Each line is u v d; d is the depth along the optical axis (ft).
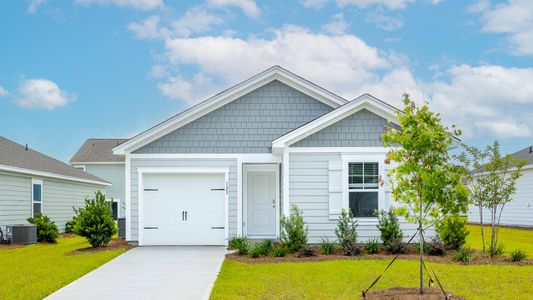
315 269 39.91
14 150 80.89
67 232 86.22
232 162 56.95
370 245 48.75
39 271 40.60
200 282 35.88
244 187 59.88
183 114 56.39
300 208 51.93
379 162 52.11
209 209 56.80
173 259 46.26
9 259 49.24
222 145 57.06
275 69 56.95
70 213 91.35
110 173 141.49
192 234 56.65
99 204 55.47
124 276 38.27
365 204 51.98
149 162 56.59
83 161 141.38
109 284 35.32
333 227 51.75
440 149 28.84
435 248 48.14
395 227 48.93
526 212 91.50
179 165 56.65
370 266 41.24
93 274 39.19
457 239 48.93
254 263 43.83
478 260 44.52
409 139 28.60
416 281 35.09
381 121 52.60
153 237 56.44
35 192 77.00
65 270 40.73
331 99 57.36
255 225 60.44
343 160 52.21
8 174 67.92
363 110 52.65
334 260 44.73
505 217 99.96
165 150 56.75
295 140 52.31
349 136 52.44
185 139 56.90
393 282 34.73
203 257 47.42
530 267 41.06
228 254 49.29
